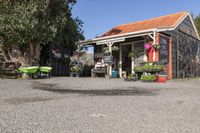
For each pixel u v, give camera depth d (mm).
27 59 19422
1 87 11477
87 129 4934
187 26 24219
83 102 7719
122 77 22016
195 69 25344
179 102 8016
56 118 5699
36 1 17719
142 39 21297
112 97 8898
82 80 16656
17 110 6441
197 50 25969
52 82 14695
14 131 4738
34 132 4707
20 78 17938
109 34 24422
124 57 22844
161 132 4836
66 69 26672
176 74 21938
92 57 28281
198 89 11945
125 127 5094
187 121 5645
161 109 6891
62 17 19781
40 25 17938
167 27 19234
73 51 26750
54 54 25188
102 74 22656
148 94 9945
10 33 17312
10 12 17375
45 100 8047
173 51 21641
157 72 17266
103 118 5773
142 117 5930
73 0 22859
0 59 20109
